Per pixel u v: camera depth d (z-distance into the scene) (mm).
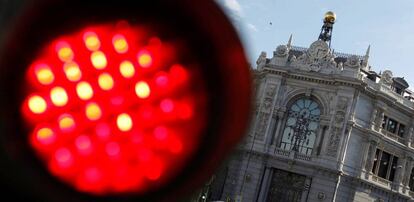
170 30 1385
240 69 1396
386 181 64375
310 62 62469
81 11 1350
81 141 1321
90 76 1343
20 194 1283
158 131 1365
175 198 1371
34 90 1314
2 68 1290
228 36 1395
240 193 60125
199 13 1376
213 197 61031
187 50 1380
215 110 1394
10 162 1271
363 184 61281
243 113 1403
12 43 1300
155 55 1382
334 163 59250
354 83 59875
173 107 1376
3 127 1276
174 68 1385
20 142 1288
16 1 1330
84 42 1346
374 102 62594
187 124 1382
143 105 1356
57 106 1321
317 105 61750
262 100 62750
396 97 64688
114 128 1340
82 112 1326
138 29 1375
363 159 61312
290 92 62562
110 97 1347
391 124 65625
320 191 59219
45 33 1321
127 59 1361
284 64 62938
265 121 62125
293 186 60594
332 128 60156
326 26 72188
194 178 1378
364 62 64188
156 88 1371
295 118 62281
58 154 1308
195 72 1380
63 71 1325
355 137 60969
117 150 1336
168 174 1364
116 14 1372
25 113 1296
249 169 60938
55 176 1297
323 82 61438
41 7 1306
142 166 1349
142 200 1345
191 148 1381
